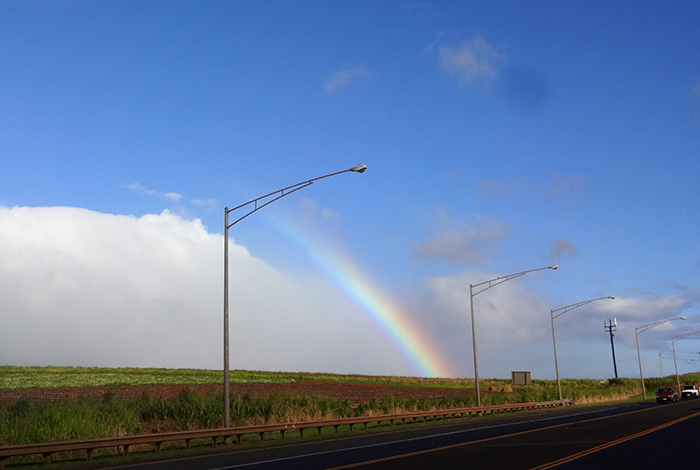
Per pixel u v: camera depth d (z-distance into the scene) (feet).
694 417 125.80
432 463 58.44
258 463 60.95
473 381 402.11
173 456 70.79
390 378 383.04
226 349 89.10
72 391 172.55
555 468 53.57
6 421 74.38
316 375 344.08
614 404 225.56
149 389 185.68
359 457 64.69
